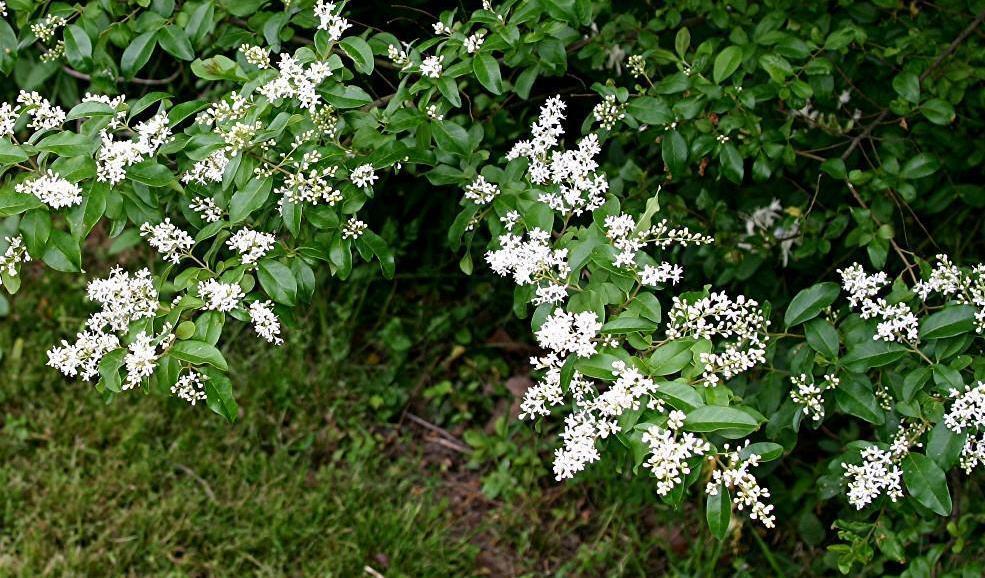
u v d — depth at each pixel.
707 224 0.83
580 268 0.57
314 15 0.67
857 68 0.82
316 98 0.58
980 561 0.78
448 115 0.81
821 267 0.88
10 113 0.58
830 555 0.88
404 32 0.79
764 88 0.72
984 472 0.80
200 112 0.65
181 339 0.57
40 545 0.91
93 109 0.58
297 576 0.91
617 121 0.72
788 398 0.69
